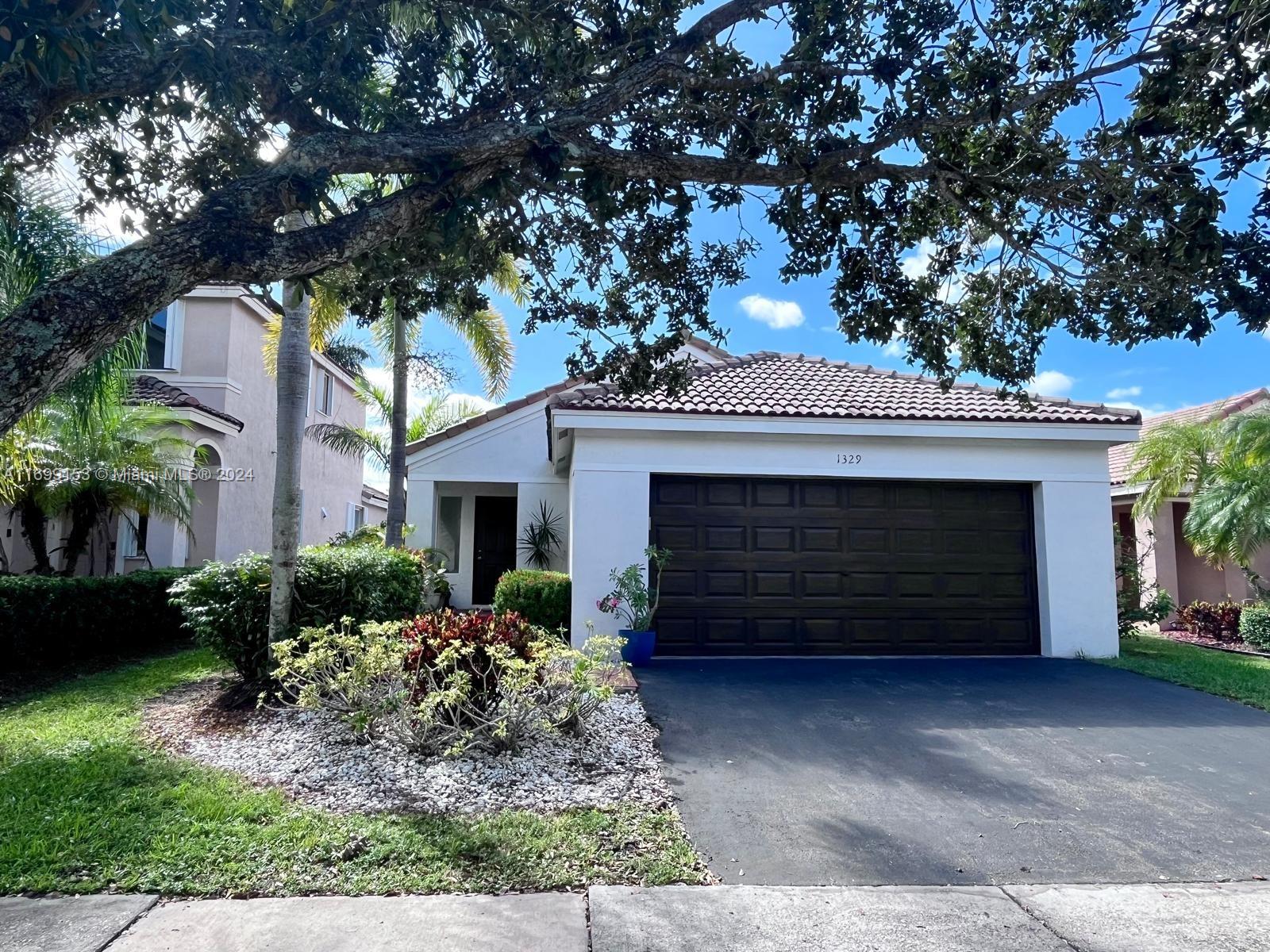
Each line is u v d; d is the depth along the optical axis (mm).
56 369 2510
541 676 6293
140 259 2789
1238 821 4996
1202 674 9406
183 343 15758
